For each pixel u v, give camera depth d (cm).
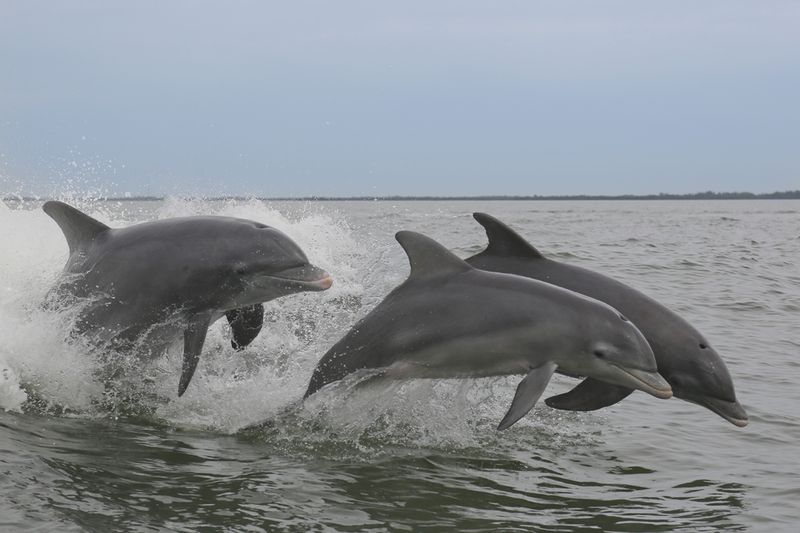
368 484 538
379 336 645
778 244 2789
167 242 723
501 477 570
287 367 762
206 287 709
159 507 466
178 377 739
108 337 723
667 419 721
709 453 636
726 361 933
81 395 685
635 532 483
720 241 2897
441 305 632
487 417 707
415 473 566
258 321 759
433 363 630
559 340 609
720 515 513
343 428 651
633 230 3578
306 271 704
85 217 757
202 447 589
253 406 678
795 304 1362
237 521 457
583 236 3009
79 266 747
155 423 640
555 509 514
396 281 1140
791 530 491
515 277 639
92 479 498
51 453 541
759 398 788
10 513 432
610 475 584
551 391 784
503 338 614
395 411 684
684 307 1298
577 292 671
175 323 721
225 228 723
